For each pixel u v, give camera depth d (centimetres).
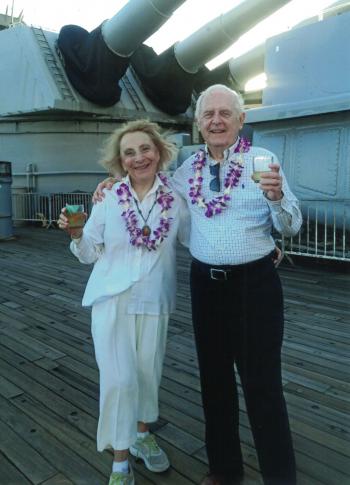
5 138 1416
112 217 207
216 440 207
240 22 1132
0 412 279
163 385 315
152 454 223
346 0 804
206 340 198
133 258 206
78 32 1247
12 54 1283
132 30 1112
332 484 213
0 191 1002
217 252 183
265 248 185
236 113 185
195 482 216
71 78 1249
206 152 197
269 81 826
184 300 528
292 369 341
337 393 303
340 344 391
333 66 725
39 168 1386
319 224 729
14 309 498
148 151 201
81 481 217
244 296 183
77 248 204
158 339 213
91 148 1370
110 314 204
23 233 1160
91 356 367
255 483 213
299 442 246
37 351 378
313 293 549
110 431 204
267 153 183
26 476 220
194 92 1523
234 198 182
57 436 253
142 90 1420
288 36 785
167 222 204
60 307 505
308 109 704
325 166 716
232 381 205
